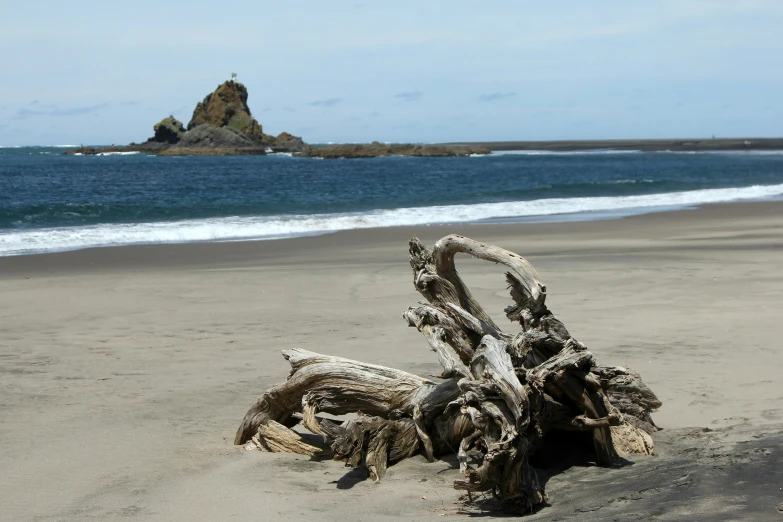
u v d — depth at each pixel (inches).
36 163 3823.8
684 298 411.2
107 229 853.2
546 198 1414.9
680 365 282.2
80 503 174.6
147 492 181.3
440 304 232.7
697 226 866.8
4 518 165.8
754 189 1507.1
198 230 840.9
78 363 309.0
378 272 533.3
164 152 5521.7
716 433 205.2
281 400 226.1
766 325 344.2
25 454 209.2
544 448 199.0
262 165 3577.8
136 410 251.3
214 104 5885.8
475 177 2372.0
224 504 172.1
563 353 183.9
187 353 323.9
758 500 141.8
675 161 3676.2
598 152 6171.3
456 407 203.2
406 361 299.0
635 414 208.4
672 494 153.3
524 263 203.0
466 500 174.2
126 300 439.8
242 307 418.9
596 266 531.8
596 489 169.8
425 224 950.4
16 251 698.2
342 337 345.7
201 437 227.9
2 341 346.3
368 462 195.6
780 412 222.2
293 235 833.5
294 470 200.4
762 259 554.3
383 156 5068.9
